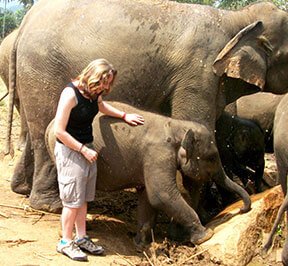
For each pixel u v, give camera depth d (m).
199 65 4.60
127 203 5.30
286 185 4.15
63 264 3.69
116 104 4.23
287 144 3.96
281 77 4.95
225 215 4.44
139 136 4.08
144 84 4.66
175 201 4.07
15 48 4.98
